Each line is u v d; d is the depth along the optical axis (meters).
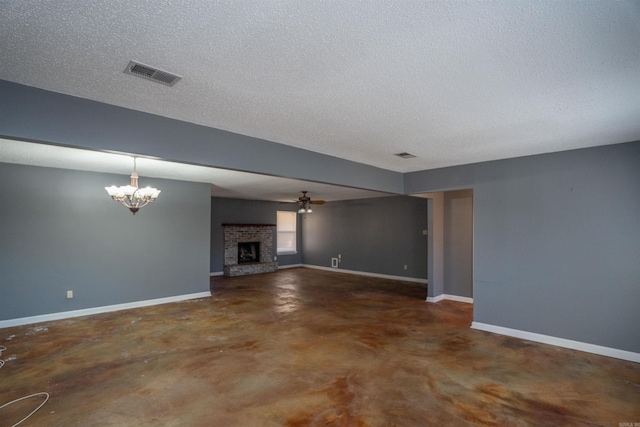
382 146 3.78
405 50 1.71
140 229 5.95
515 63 1.85
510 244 4.40
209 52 1.75
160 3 1.34
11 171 4.80
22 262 4.86
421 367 3.42
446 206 6.73
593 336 3.79
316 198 9.48
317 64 1.87
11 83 2.13
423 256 8.35
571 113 2.67
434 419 2.51
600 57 1.78
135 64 1.89
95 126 2.44
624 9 1.36
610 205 3.71
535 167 4.21
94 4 1.34
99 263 5.52
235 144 3.27
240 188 7.34
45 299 5.03
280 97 2.37
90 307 5.41
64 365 3.45
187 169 5.07
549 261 4.10
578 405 2.71
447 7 1.36
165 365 3.46
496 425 2.44
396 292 7.21
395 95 2.31
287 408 2.66
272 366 3.44
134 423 2.46
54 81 2.11
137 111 2.64
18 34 1.57
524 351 3.84
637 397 2.83
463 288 6.46
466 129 3.12
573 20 1.44
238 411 2.62
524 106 2.52
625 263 3.62
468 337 4.33
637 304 3.55
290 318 5.19
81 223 5.36
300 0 1.31
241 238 10.07
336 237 10.47
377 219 9.34
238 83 2.13
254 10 1.38
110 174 5.62
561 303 4.00
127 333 4.45
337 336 4.36
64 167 5.06
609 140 3.53
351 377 3.20
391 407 2.68
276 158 3.62
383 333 4.49
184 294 6.47
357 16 1.42
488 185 4.60
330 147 3.84
